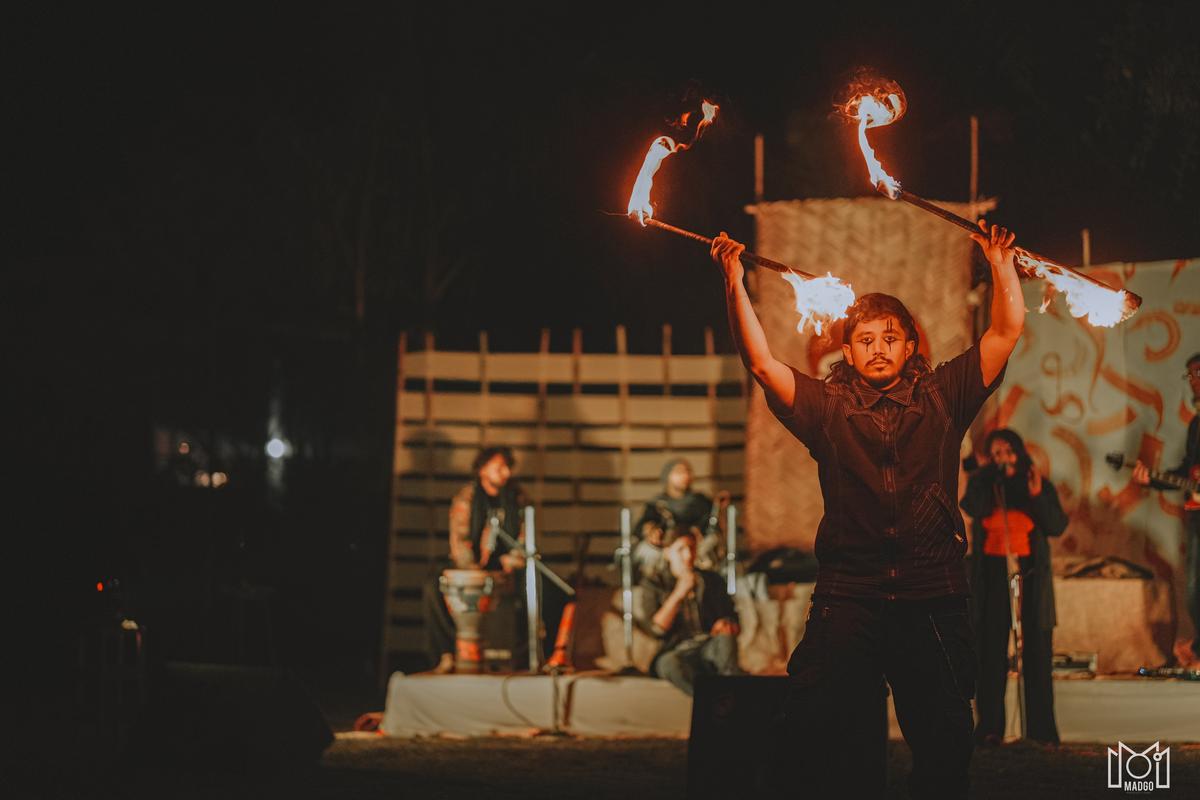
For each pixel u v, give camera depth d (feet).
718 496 31.42
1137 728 26.71
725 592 29.40
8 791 22.17
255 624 41.29
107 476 51.01
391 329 56.39
